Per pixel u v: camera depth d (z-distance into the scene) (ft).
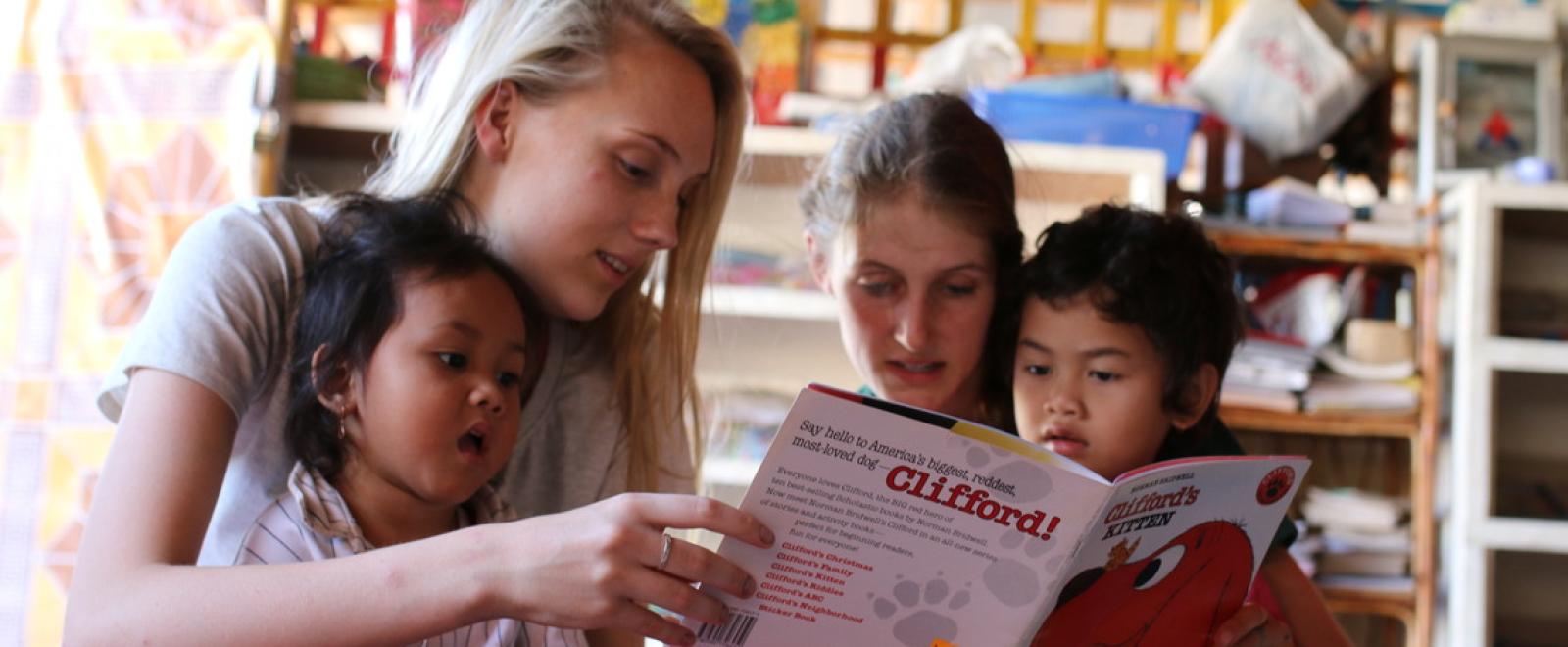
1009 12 9.93
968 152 4.06
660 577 2.69
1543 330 8.57
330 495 3.28
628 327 4.26
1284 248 8.44
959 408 4.26
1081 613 3.06
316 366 3.34
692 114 3.75
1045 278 4.00
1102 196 8.30
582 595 2.68
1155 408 3.96
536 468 4.17
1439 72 8.86
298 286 3.50
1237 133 8.84
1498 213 8.39
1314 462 9.48
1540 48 8.89
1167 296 3.93
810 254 4.35
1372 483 9.43
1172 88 9.10
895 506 2.79
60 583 6.82
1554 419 8.80
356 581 2.77
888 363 4.03
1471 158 8.80
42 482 6.89
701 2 8.49
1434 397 8.39
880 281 3.99
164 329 3.27
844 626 2.88
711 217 4.21
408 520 3.42
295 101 7.79
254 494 3.51
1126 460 3.94
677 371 4.33
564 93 3.65
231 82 7.08
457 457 3.32
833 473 2.75
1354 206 8.59
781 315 7.71
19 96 7.13
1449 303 8.57
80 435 6.91
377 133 7.91
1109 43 9.61
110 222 7.04
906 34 9.12
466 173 3.81
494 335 3.40
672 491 4.46
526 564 2.70
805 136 7.66
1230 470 3.11
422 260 3.36
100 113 7.09
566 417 4.20
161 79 7.10
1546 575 8.84
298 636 2.76
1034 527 2.82
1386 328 8.54
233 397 3.29
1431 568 8.38
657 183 3.72
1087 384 3.93
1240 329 4.50
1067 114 8.05
